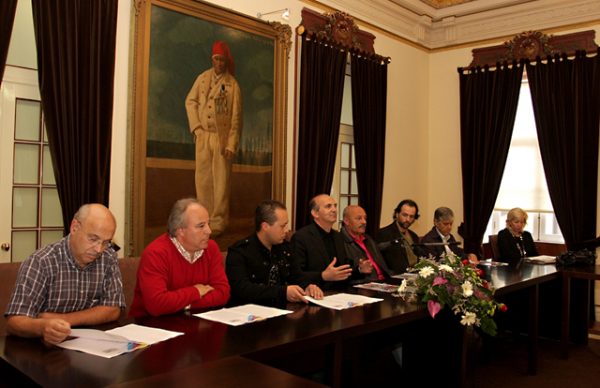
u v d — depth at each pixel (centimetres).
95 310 232
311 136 545
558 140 608
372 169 619
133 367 168
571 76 604
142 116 414
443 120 718
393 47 672
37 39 354
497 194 652
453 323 303
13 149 371
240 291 295
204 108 459
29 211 380
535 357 419
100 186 382
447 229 502
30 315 220
